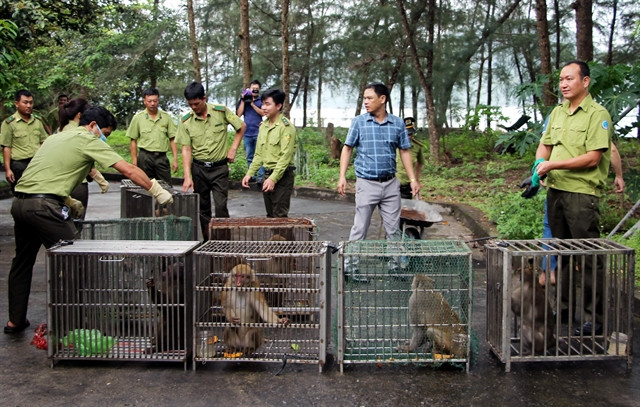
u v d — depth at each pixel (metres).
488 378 3.91
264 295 4.28
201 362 4.14
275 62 24.03
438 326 4.03
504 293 3.93
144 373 3.98
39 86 19.91
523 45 19.05
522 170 13.73
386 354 4.05
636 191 7.77
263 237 5.43
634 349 4.34
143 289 4.03
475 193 11.52
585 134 4.36
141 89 25.48
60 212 4.31
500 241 4.27
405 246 4.25
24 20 10.42
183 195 6.48
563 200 4.51
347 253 3.98
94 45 21.36
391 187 6.09
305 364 4.13
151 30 22.02
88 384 3.82
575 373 3.98
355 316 4.29
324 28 21.31
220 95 23.03
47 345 4.03
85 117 4.62
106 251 3.97
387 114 6.05
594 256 3.93
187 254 4.00
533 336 3.97
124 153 20.14
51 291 4.03
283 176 6.73
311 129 24.89
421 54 18.20
